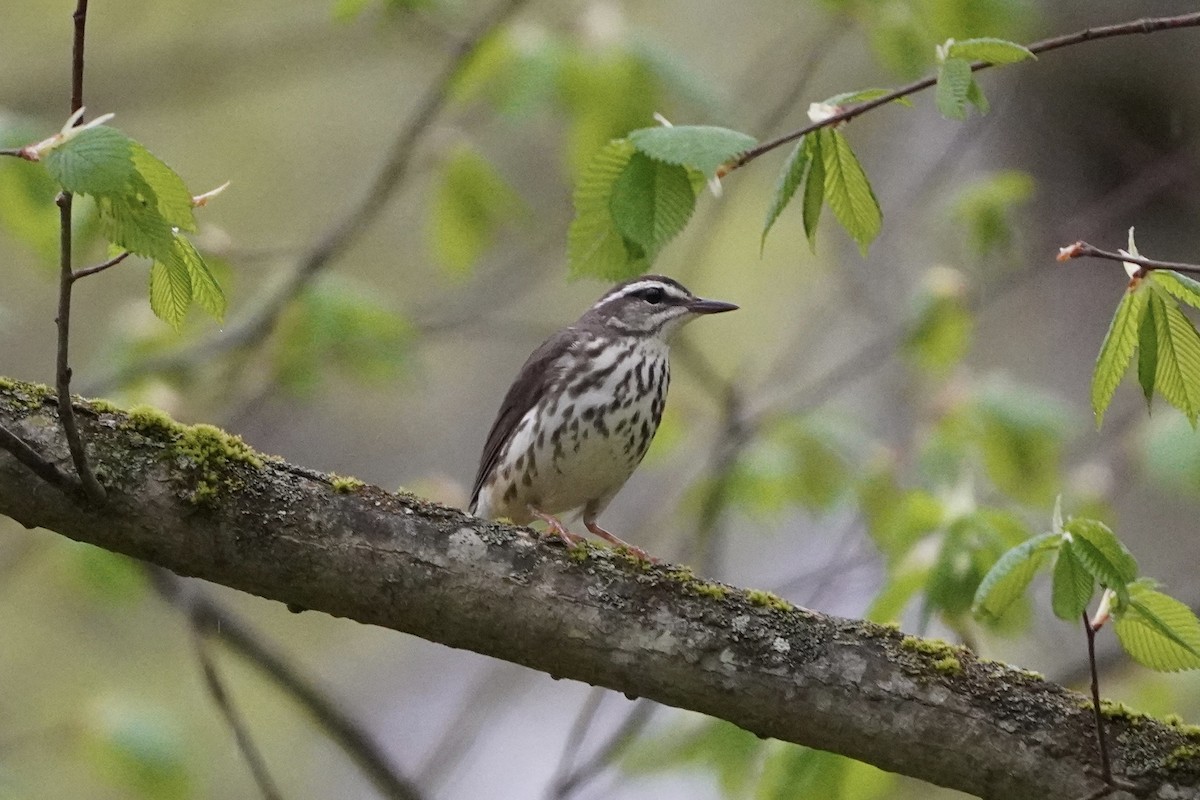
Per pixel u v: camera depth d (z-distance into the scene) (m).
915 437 11.93
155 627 18.55
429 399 21.03
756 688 6.86
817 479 12.18
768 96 16.62
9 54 18.00
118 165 5.36
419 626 7.07
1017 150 14.39
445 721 19.81
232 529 6.92
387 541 6.99
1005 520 8.99
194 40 16.38
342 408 20.72
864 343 14.95
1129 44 13.96
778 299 17.77
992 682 6.80
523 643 7.03
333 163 19.48
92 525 6.88
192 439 6.97
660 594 7.01
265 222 18.98
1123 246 13.43
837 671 6.83
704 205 17.78
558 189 16.31
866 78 16.14
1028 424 11.43
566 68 10.71
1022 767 6.64
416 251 18.67
